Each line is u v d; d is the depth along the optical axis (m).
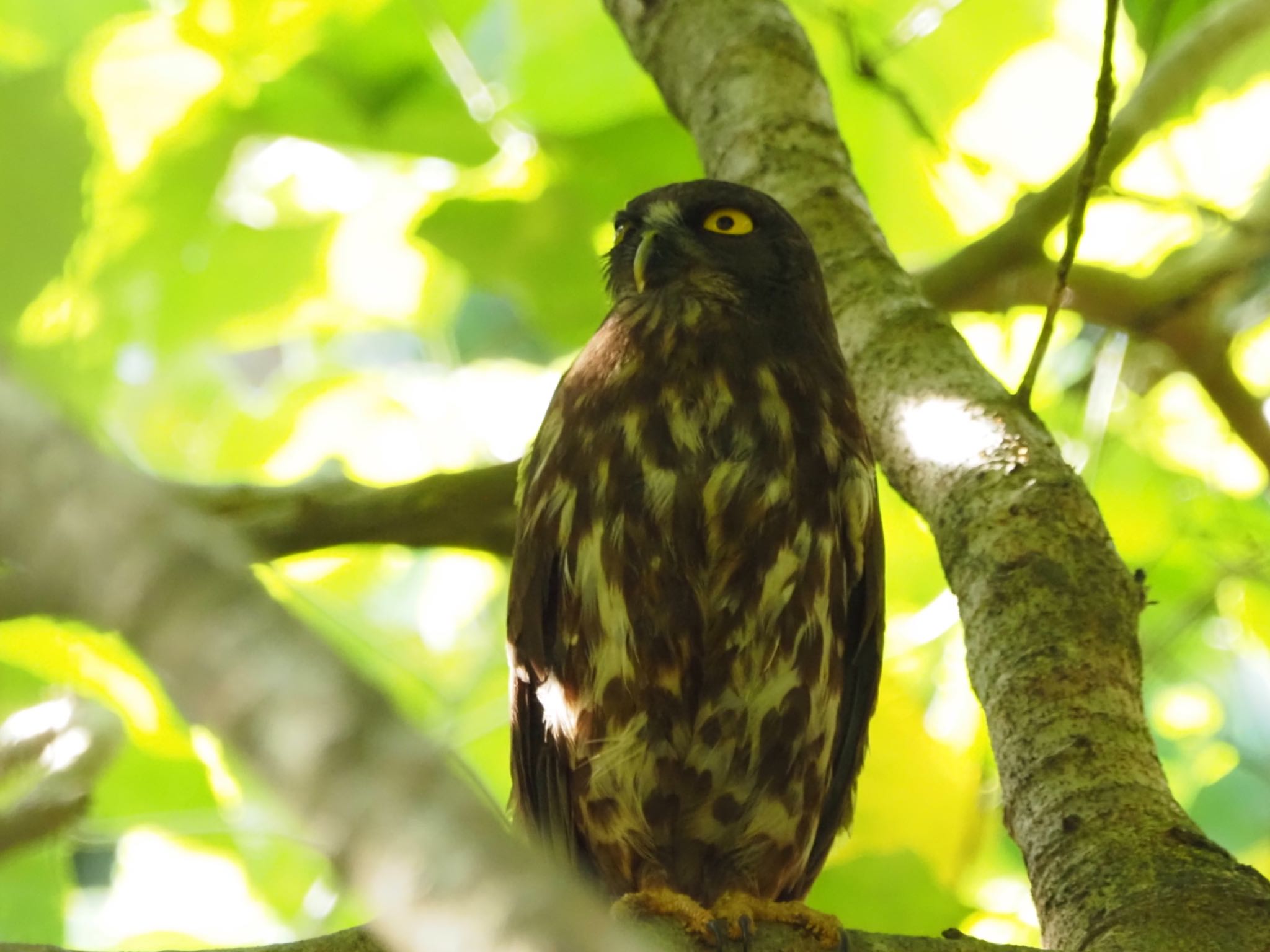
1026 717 7.14
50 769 7.62
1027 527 7.76
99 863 12.09
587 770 8.73
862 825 11.45
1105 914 6.24
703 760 8.72
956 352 8.87
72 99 6.89
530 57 12.64
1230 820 14.88
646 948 2.54
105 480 2.28
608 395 8.81
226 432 13.95
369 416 14.23
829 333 9.39
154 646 2.24
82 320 11.46
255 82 12.28
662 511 8.55
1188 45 11.65
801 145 10.15
